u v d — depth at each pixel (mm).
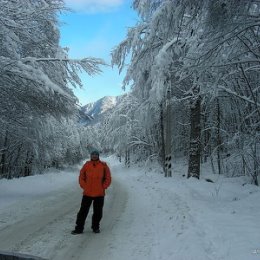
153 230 9383
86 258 7273
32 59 16422
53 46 18344
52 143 33500
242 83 16984
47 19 18000
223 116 24797
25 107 17078
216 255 6621
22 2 16766
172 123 31656
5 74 15227
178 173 29562
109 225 10227
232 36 9414
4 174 30516
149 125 29844
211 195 14906
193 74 11555
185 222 9523
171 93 24688
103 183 9500
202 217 9680
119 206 13680
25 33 16750
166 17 9953
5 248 7895
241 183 18109
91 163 9516
